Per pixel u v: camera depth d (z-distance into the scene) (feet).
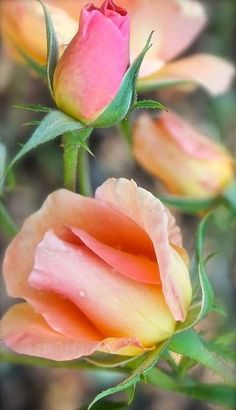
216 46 3.71
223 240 3.13
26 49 1.55
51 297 1.32
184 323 1.31
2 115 3.46
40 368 3.14
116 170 3.40
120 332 1.29
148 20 1.52
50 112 1.25
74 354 1.26
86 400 3.03
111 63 1.23
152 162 1.77
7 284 1.34
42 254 1.29
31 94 3.50
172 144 1.75
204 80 1.62
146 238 1.31
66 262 1.28
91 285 1.28
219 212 1.78
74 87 1.24
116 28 1.22
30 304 1.33
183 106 3.49
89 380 3.05
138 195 1.26
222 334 1.60
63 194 1.33
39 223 1.34
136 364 1.32
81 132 1.27
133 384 1.27
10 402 3.09
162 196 1.77
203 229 1.35
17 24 1.54
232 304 3.04
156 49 1.57
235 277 3.13
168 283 1.26
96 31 1.22
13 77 3.49
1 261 3.17
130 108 1.27
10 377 3.14
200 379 2.71
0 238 3.22
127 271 1.28
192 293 1.33
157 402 3.02
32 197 3.36
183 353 1.34
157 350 1.31
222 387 1.47
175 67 1.62
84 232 1.29
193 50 3.67
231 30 3.76
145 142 1.76
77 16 1.50
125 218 1.31
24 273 1.34
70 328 1.29
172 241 1.33
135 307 1.29
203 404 3.04
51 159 3.39
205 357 1.35
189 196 1.78
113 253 1.28
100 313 1.29
